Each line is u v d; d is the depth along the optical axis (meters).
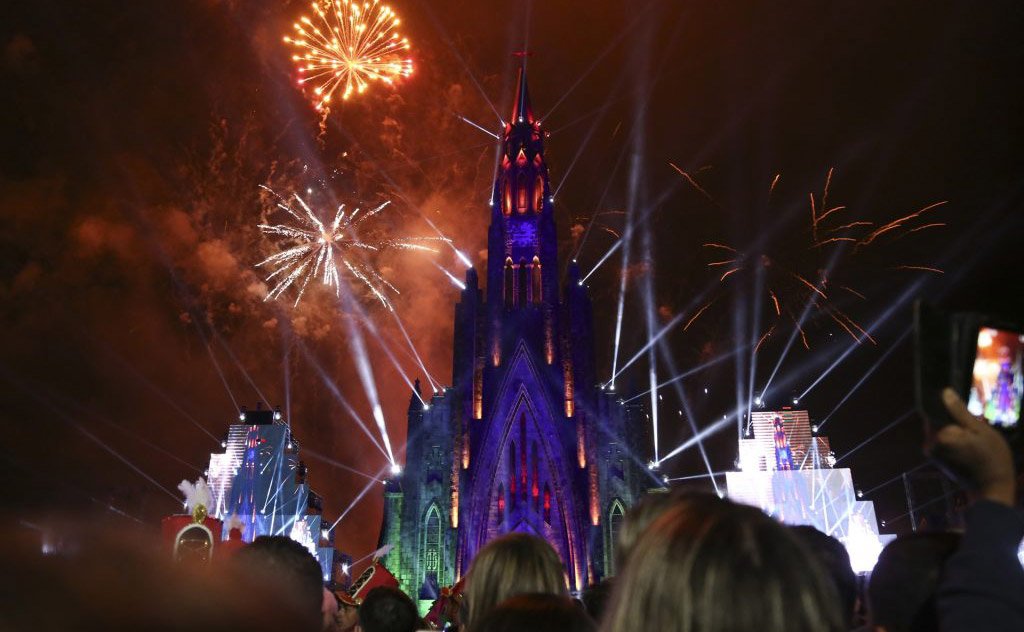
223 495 71.50
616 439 90.94
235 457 73.25
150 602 1.98
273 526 69.44
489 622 5.39
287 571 6.61
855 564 58.78
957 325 4.41
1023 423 4.32
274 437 74.19
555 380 93.50
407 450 90.94
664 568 3.54
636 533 6.45
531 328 96.19
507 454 89.06
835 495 61.44
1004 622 3.90
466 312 96.62
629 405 92.25
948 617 4.11
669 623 3.42
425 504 88.31
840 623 3.51
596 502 88.31
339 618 14.03
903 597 6.08
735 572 3.41
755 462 70.62
